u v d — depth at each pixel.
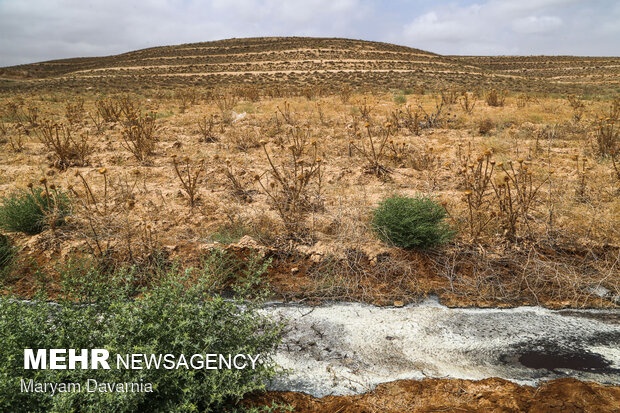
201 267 4.69
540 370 3.39
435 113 14.11
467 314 4.23
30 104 19.42
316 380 3.26
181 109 16.89
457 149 9.73
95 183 7.62
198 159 9.09
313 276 4.80
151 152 9.73
